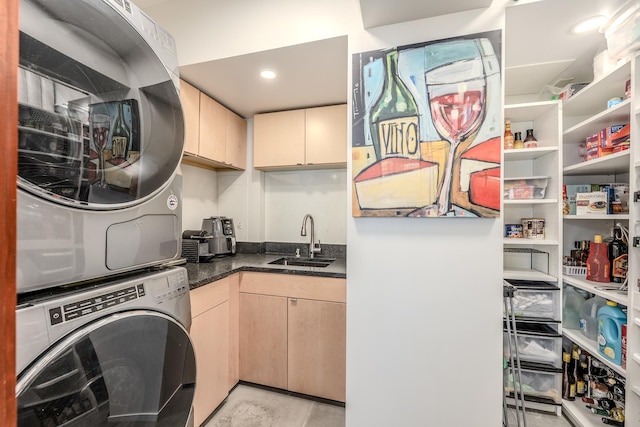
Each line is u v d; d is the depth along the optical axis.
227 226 2.44
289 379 1.86
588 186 1.81
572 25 1.29
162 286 0.93
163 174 0.94
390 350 1.28
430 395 1.24
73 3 0.66
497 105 1.15
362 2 1.13
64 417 0.63
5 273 0.34
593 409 1.53
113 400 0.75
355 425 1.32
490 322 1.18
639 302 1.23
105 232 0.75
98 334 0.70
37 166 0.59
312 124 2.23
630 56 1.25
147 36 0.87
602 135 1.50
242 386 1.95
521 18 1.23
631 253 1.26
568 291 1.76
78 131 0.68
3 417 0.33
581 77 1.79
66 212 0.65
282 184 2.61
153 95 0.90
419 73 1.23
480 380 1.19
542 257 1.88
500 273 1.17
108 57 0.76
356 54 1.32
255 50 1.50
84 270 0.69
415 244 1.26
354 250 1.33
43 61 0.60
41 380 0.58
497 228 1.17
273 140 2.33
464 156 1.18
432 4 1.15
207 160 2.10
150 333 0.86
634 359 1.25
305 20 1.41
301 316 1.83
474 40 1.17
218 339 1.70
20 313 0.56
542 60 1.61
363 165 1.30
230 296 1.85
